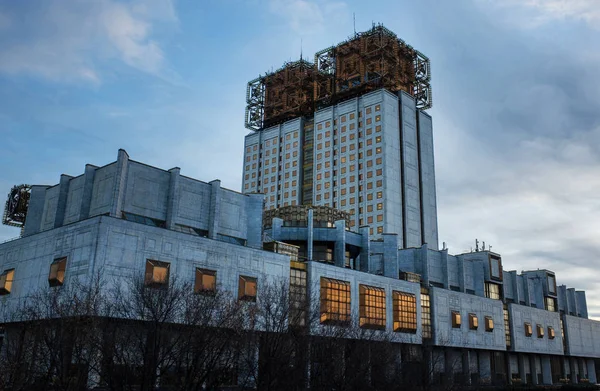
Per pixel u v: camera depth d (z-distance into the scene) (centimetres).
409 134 17375
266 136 19925
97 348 3972
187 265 6138
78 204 6638
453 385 7638
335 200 17062
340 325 6400
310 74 19625
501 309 11350
